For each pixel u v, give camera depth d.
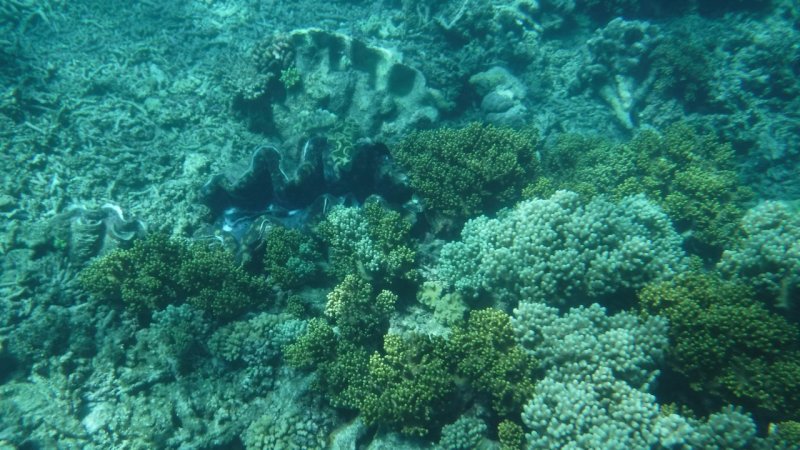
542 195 1.52
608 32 2.40
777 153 2.10
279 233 1.38
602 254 1.22
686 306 1.08
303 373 1.20
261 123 2.02
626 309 1.22
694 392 1.08
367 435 1.12
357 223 1.39
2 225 1.39
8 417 1.06
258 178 1.47
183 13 2.60
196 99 2.04
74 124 1.75
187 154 1.80
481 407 1.09
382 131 2.01
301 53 1.97
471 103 2.33
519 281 1.23
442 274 1.32
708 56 2.34
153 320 1.28
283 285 1.34
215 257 1.32
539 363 1.08
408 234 1.41
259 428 1.13
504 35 2.51
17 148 1.58
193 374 1.21
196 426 1.14
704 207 1.58
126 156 1.70
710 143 1.87
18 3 2.26
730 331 1.04
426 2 2.57
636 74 2.38
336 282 1.39
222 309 1.25
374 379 1.11
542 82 2.54
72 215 1.42
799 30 2.36
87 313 1.27
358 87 2.00
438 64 2.24
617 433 0.94
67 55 2.10
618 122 2.38
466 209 1.48
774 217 1.33
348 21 2.75
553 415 0.99
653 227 1.42
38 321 1.22
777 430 0.94
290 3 2.84
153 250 1.31
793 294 1.14
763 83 2.25
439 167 1.50
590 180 1.75
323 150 1.50
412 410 1.04
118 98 1.92
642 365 1.05
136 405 1.15
